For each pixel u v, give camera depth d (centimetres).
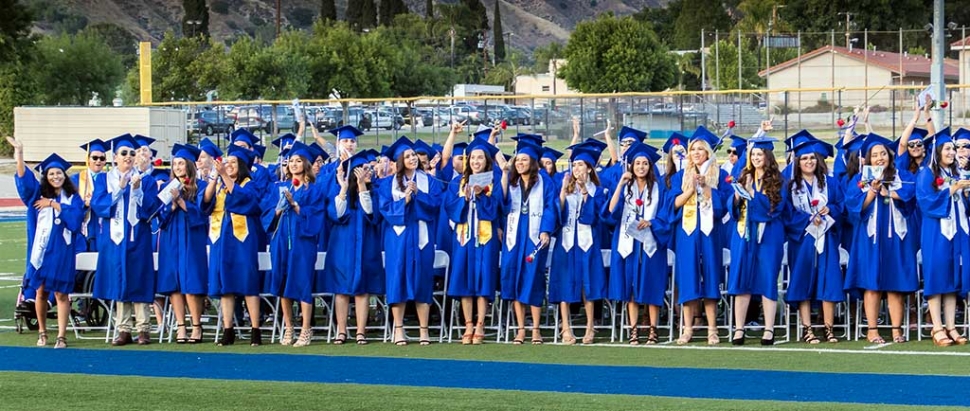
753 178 1781
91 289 2022
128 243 1847
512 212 1855
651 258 1816
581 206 1844
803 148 1798
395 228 1845
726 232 1858
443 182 1986
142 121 5875
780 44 11438
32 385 1506
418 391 1445
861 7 15200
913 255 1770
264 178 2066
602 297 1839
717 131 5209
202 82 9950
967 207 1753
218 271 1839
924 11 15450
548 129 5000
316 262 1888
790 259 1811
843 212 1809
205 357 1731
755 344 1805
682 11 19162
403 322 1991
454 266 1862
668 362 1639
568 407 1339
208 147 1889
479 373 1570
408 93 12719
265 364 1662
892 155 1770
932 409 1296
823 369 1558
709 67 13050
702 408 1322
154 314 2197
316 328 1953
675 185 1822
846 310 1859
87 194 1891
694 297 1792
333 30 11931
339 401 1391
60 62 10519
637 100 5066
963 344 1756
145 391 1462
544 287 1861
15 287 2694
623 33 12275
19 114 6256
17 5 8375
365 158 1875
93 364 1673
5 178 6925
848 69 11150
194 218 1862
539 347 1814
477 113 5450
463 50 18312
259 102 4656
